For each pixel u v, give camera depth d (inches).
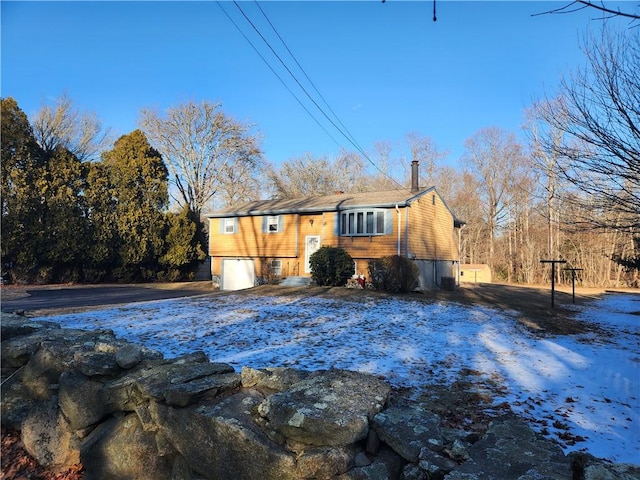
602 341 345.4
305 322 386.9
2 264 894.4
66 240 959.6
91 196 1032.8
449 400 187.8
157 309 461.1
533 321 439.8
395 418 102.8
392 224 772.0
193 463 112.3
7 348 187.3
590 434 152.0
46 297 692.1
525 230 1475.1
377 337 328.5
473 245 1711.4
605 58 245.8
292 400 106.0
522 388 207.2
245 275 971.3
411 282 628.7
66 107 1247.5
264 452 98.7
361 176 1748.3
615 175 255.8
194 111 1389.0
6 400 173.2
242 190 1504.7
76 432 146.6
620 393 201.8
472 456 88.8
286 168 1694.1
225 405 115.2
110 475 131.1
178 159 1408.7
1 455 158.6
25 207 911.7
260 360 251.6
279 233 919.7
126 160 1107.3
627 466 81.4
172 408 119.3
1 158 890.1
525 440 97.0
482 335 349.7
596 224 296.7
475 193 1681.8
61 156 1005.8
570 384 215.6
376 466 94.0
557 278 1390.3
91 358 154.6
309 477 92.5
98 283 1053.2
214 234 1036.5
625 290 1093.8
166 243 1154.0
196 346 287.4
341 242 829.8
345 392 111.1
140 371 142.9
